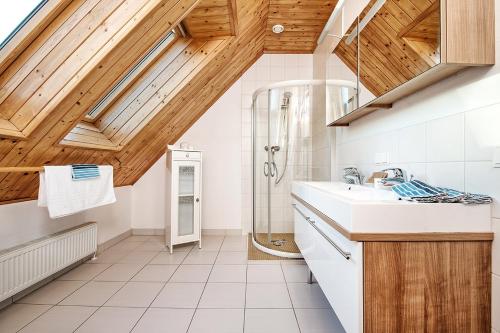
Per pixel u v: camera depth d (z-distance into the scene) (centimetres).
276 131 334
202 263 272
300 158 333
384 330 103
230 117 390
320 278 162
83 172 220
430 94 138
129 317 174
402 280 104
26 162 182
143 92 255
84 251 260
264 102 339
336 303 131
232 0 197
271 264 268
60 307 186
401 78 142
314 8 296
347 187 188
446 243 104
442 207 105
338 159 280
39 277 203
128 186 381
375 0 172
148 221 391
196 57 255
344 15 270
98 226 307
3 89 147
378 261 104
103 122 253
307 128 331
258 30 314
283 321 169
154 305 189
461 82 118
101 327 163
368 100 183
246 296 201
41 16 137
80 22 147
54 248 219
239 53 316
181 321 169
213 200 390
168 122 314
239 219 391
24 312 179
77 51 149
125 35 149
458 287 104
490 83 106
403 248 104
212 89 341
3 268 173
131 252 309
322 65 349
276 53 393
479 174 110
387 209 105
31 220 210
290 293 206
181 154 316
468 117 115
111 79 176
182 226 332
